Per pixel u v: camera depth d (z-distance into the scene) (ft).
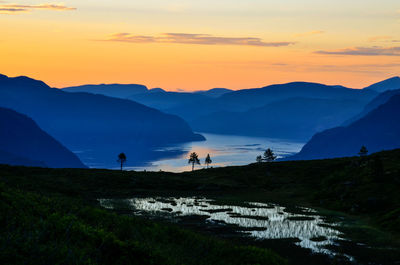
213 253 113.70
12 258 58.03
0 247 59.72
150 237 113.09
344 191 273.33
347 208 240.73
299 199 289.94
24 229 72.54
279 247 154.30
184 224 189.98
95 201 247.50
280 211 238.68
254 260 110.42
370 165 300.81
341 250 151.43
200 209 237.45
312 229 189.16
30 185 228.22
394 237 173.17
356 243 162.91
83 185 308.81
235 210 238.27
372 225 199.41
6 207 83.41
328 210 245.04
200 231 175.42
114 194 284.00
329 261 137.49
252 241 162.30
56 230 79.25
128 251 82.33
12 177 278.05
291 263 133.28
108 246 81.00
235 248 118.73
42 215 89.97
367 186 268.41
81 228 86.02
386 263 136.15
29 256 60.64
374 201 234.38
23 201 95.14
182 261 95.25
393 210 213.25
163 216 208.44
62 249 65.72
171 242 117.50
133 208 230.27
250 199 288.30
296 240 166.09
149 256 84.23
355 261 137.69
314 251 149.79
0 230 69.10
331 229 189.67
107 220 115.75
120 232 99.25
